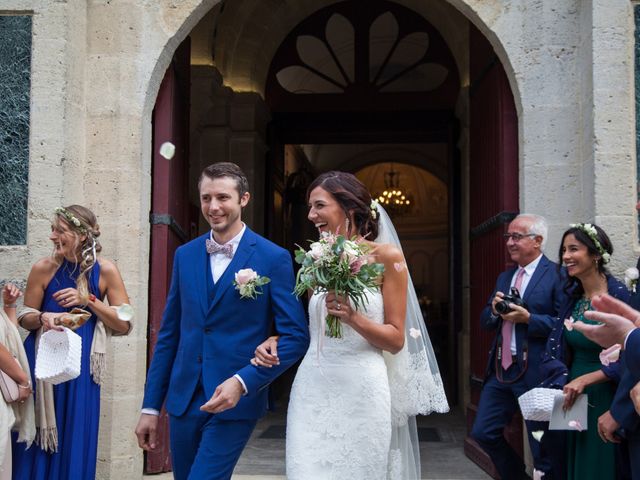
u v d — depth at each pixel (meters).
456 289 9.02
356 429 2.87
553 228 5.05
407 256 21.50
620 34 4.81
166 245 5.61
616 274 4.69
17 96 5.15
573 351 3.81
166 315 3.28
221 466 2.98
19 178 5.10
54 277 3.91
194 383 3.07
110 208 5.27
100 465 5.02
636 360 2.54
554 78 5.13
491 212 5.80
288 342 3.00
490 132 5.84
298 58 9.27
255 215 8.65
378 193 21.50
